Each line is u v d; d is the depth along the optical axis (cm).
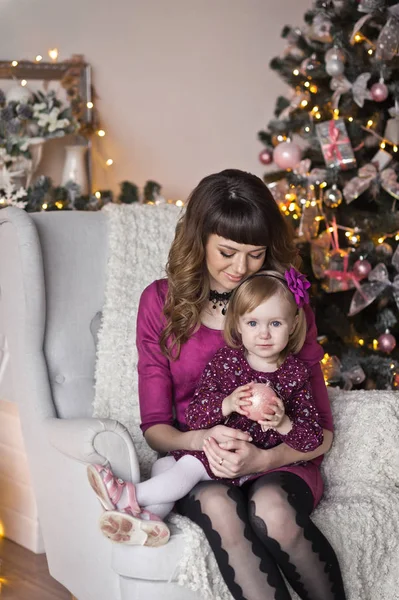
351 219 379
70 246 252
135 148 466
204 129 486
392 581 214
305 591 194
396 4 355
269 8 497
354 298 372
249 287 209
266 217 212
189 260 221
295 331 219
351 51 368
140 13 459
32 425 233
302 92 388
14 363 243
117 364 245
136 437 239
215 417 207
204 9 478
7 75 409
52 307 245
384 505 212
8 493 295
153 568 182
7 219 239
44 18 430
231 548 188
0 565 278
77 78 425
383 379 376
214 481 202
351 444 228
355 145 375
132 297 254
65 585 227
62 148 416
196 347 224
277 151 383
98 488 189
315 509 207
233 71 491
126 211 263
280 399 203
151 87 467
